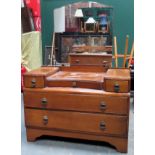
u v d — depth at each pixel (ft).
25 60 13.84
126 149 7.16
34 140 7.97
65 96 7.28
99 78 7.46
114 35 16.17
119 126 7.02
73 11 15.83
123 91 6.81
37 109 7.66
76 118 7.35
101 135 7.27
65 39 16.08
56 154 7.18
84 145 7.76
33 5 14.93
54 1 16.71
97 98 7.02
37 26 15.28
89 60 8.93
